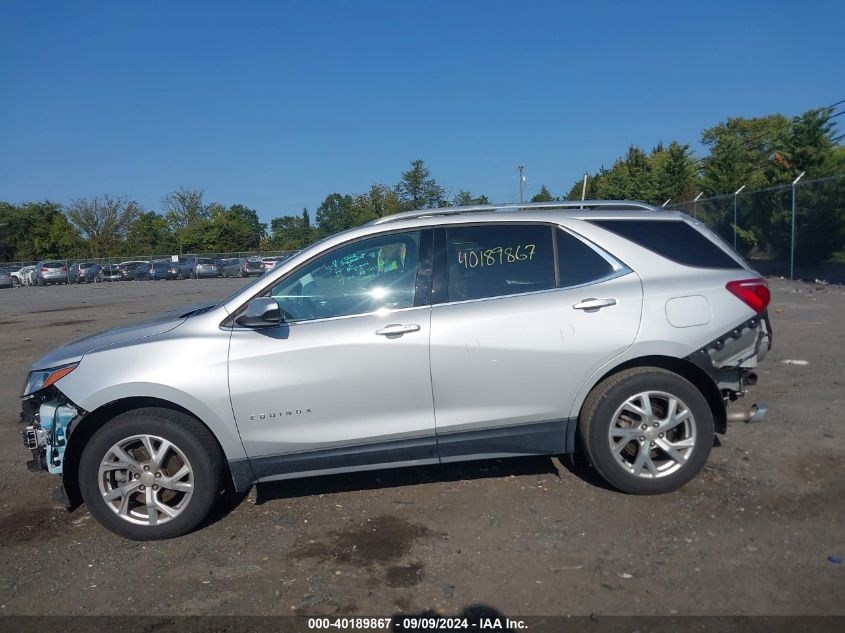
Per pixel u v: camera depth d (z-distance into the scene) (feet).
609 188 129.49
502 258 15.35
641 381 14.67
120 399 14.43
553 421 14.93
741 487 15.25
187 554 13.70
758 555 12.42
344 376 14.43
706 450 14.90
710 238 15.94
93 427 14.69
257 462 14.58
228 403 14.24
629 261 15.34
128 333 15.38
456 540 13.60
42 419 14.43
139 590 12.39
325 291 15.12
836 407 20.72
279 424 14.46
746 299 15.26
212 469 14.42
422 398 14.61
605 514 14.32
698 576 11.84
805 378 24.39
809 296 48.93
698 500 14.73
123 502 14.33
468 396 14.66
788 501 14.48
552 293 15.03
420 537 13.83
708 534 13.26
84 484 14.24
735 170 103.40
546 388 14.74
